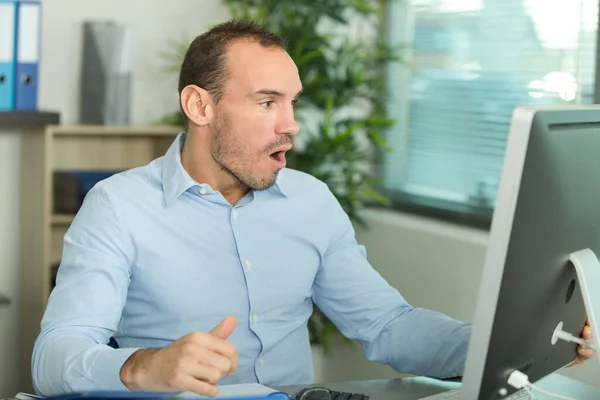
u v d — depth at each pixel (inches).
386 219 149.3
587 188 50.3
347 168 149.3
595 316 50.6
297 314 77.7
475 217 136.2
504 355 47.1
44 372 60.2
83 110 139.7
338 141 143.4
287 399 54.7
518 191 43.4
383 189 160.6
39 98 144.2
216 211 74.0
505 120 132.4
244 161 71.5
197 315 72.6
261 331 74.4
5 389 145.5
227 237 74.0
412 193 153.7
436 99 147.7
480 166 137.3
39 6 128.3
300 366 77.6
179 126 143.6
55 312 65.4
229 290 73.5
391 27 159.2
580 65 118.3
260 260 74.9
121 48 138.6
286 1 147.7
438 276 135.4
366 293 77.7
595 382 100.7
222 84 70.6
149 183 73.7
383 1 158.1
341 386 66.6
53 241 141.4
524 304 47.0
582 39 117.8
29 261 140.3
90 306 66.0
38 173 135.3
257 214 75.6
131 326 73.4
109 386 55.0
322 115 158.9
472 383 46.1
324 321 144.2
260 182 72.1
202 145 73.0
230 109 70.7
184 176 72.8
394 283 146.4
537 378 54.2
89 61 138.8
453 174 143.6
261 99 70.3
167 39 151.2
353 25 158.9
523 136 43.4
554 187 46.4
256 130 70.6
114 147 146.0
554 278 49.6
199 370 49.7
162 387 51.2
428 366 70.3
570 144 47.4
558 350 55.6
